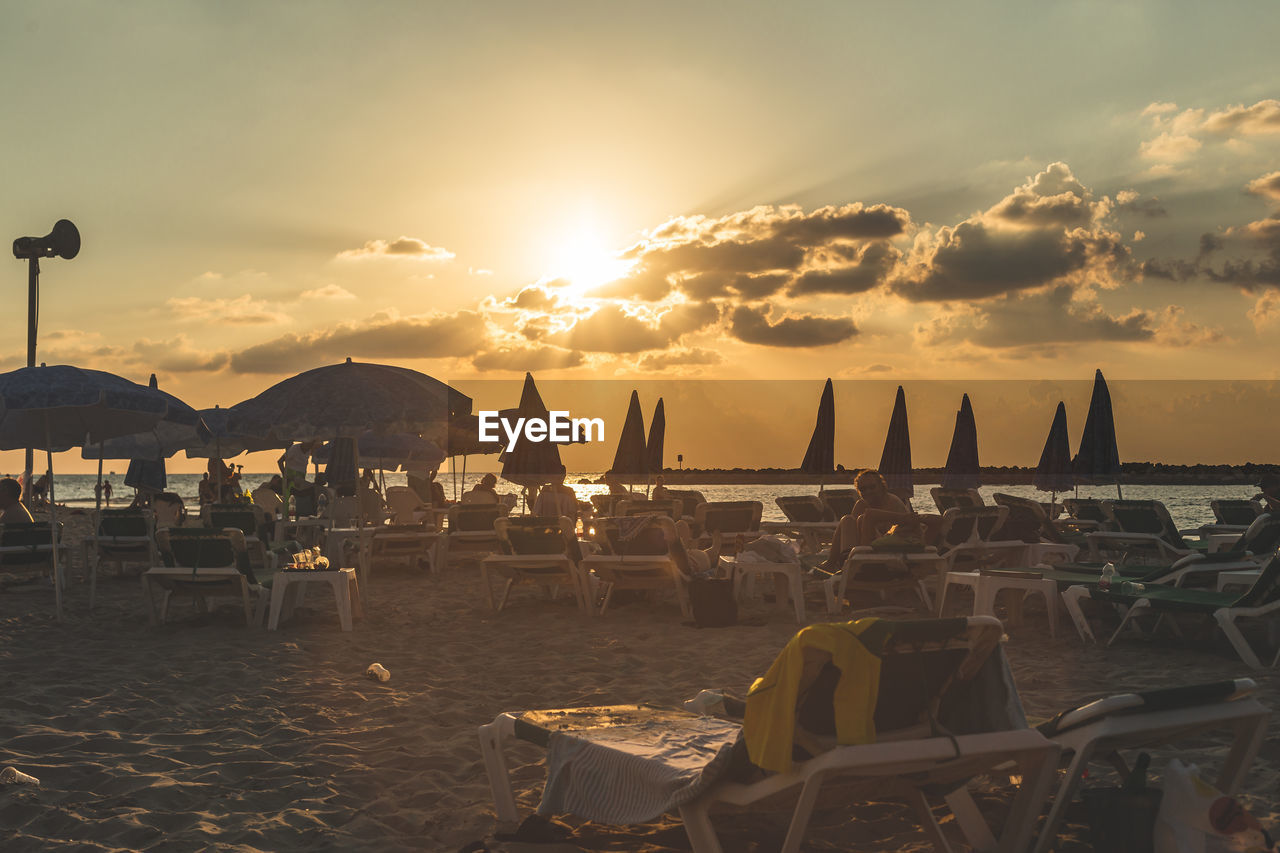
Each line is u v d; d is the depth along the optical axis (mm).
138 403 8875
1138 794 3121
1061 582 8062
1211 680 6328
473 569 13844
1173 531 11516
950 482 17109
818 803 3100
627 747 3434
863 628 2840
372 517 14586
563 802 3520
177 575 8648
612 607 10133
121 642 8086
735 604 8883
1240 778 3289
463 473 20031
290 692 6191
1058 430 16844
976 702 3199
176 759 4742
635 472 18672
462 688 6332
